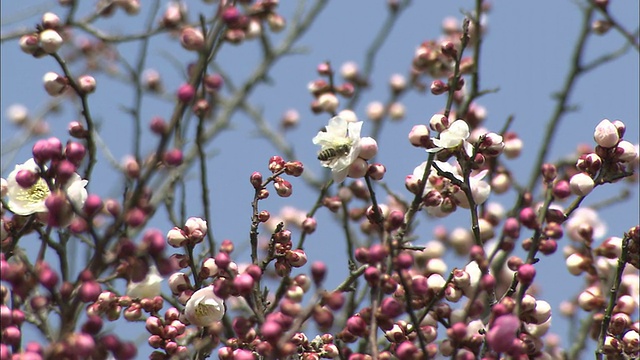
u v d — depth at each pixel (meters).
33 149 6.90
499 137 7.94
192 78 8.16
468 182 7.88
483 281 7.01
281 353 6.73
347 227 10.25
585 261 9.26
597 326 9.23
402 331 7.56
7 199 7.67
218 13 9.90
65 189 6.78
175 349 7.64
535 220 7.29
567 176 12.12
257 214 7.94
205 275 7.85
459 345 7.07
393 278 7.31
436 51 11.65
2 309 6.77
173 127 6.91
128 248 6.43
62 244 7.00
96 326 6.36
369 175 7.84
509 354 6.76
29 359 6.32
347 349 7.91
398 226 7.12
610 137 7.89
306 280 7.92
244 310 10.78
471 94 10.71
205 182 9.64
